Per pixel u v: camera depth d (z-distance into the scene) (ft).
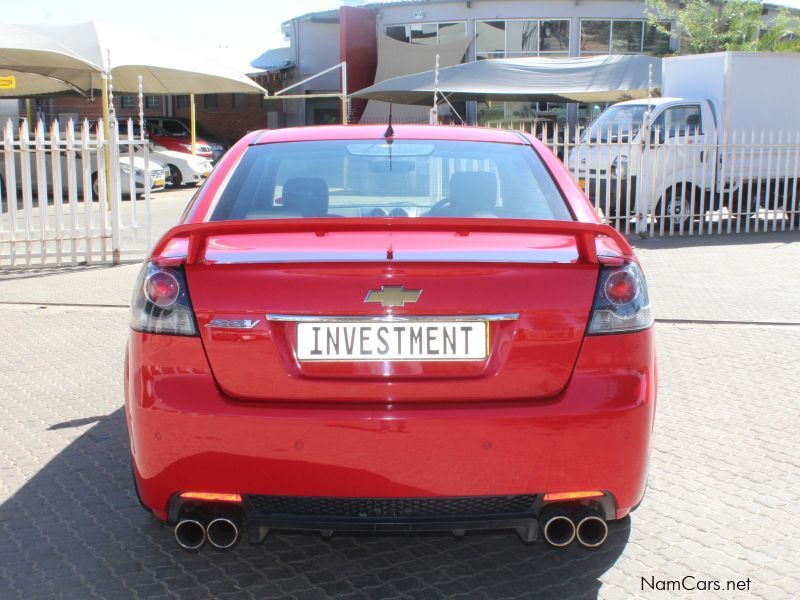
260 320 8.72
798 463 13.62
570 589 9.95
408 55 89.10
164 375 8.89
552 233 8.64
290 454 8.60
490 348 8.77
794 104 46.75
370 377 8.71
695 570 10.34
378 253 9.03
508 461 8.61
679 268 33.53
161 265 9.07
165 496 8.96
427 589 10.02
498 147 12.42
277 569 10.54
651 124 44.14
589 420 8.67
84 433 15.11
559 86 62.59
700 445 14.43
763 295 27.78
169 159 75.51
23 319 24.44
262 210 10.93
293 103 103.96
